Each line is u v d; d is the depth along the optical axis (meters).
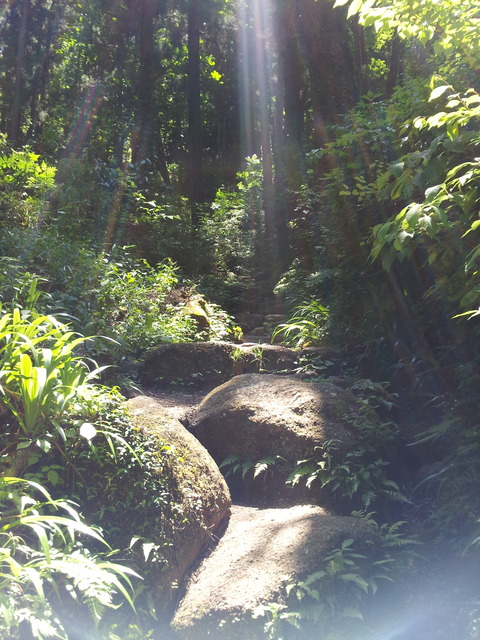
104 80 27.27
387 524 3.84
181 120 33.28
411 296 5.33
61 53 32.75
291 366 6.22
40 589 2.37
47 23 30.83
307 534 3.30
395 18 3.43
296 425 4.30
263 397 4.67
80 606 2.84
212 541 3.49
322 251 7.75
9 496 2.98
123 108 26.28
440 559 3.41
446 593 3.11
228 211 17.55
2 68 30.56
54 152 20.12
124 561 3.11
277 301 11.62
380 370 5.70
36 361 3.54
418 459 4.54
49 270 6.77
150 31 19.44
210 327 7.89
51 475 3.33
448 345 4.74
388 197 5.37
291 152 14.29
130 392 5.13
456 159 3.38
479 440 3.88
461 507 3.61
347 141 6.22
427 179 3.16
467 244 3.71
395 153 5.94
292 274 10.05
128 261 8.98
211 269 14.28
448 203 3.68
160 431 3.81
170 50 30.86
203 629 2.84
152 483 3.39
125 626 2.93
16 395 3.51
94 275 6.93
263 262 14.20
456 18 3.23
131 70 27.67
